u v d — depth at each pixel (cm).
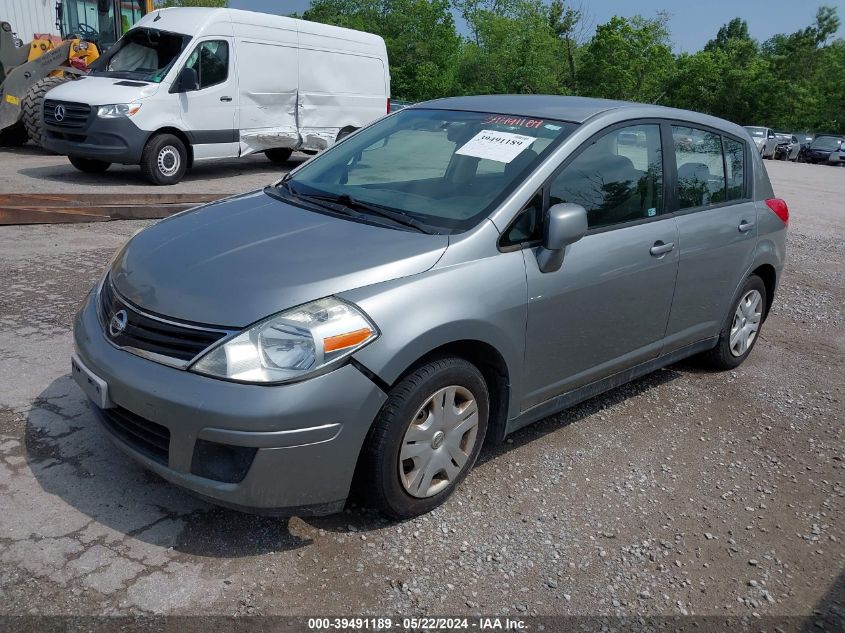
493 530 312
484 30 5434
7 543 274
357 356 272
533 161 353
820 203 1550
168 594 257
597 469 372
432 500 315
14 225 756
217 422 258
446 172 368
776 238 514
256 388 259
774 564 309
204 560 275
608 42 5047
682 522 333
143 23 1179
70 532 284
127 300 298
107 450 343
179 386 264
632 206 395
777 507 354
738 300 493
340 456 275
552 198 350
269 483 265
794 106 5569
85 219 798
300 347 265
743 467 390
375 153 406
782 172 2459
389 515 305
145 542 282
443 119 414
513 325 326
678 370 522
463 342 316
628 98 5228
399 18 5247
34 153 1379
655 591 285
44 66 1316
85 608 247
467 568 286
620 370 411
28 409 375
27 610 244
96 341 299
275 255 301
